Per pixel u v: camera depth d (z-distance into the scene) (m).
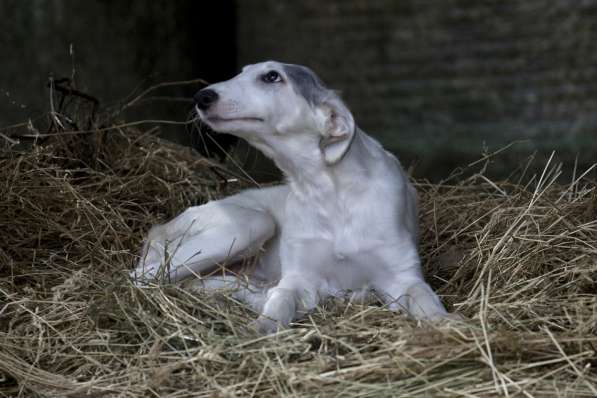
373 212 6.73
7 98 11.20
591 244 6.93
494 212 7.84
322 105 6.49
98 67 11.59
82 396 5.36
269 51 17.81
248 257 7.41
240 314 6.32
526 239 6.88
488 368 5.20
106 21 11.67
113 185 8.48
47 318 6.25
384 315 6.08
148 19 11.95
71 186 7.94
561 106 17.02
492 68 17.38
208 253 7.15
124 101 10.70
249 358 5.42
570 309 5.96
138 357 5.61
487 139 16.94
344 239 6.77
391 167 6.97
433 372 5.20
